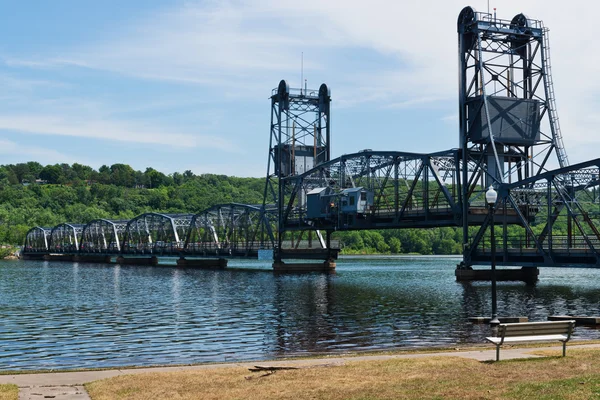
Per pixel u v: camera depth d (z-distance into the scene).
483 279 97.56
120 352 40.75
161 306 68.88
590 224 76.19
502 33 94.12
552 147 94.12
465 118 94.50
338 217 113.00
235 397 22.41
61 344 44.16
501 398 20.78
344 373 25.89
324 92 140.75
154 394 23.11
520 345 34.38
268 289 90.50
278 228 137.88
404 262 199.38
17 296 83.19
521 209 93.06
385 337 44.28
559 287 87.12
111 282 111.00
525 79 96.69
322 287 93.31
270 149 141.12
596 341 35.09
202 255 164.88
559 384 22.11
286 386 23.81
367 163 108.44
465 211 93.75
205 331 49.28
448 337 43.34
